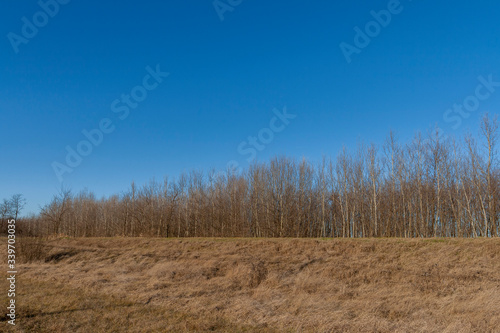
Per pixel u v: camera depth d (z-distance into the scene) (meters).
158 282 16.69
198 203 51.50
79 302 13.05
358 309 12.20
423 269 18.09
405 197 39.84
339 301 13.36
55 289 15.42
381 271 17.73
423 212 38.47
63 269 20.84
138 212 55.69
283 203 44.78
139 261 23.55
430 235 38.25
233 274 18.41
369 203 41.94
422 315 11.34
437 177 37.44
